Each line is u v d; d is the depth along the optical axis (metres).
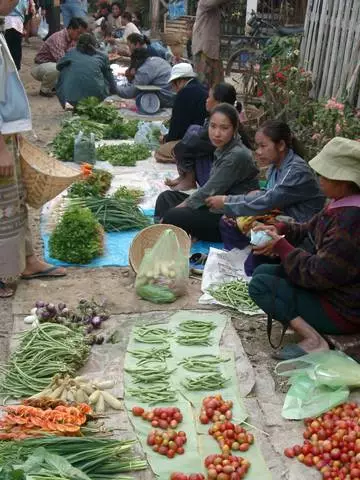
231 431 3.29
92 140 7.75
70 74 10.09
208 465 3.11
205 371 3.88
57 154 7.95
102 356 4.04
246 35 13.83
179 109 7.74
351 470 3.09
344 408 3.50
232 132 5.32
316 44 8.73
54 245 5.37
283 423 3.48
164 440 3.25
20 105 4.38
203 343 4.16
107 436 3.32
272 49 9.91
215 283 4.93
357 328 3.98
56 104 11.20
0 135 4.30
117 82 12.13
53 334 4.07
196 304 4.71
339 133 6.66
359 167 3.63
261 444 3.32
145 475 3.10
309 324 3.99
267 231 3.93
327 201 5.02
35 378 3.74
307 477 3.12
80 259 5.32
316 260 3.74
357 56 7.46
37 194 4.86
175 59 12.41
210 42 10.54
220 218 5.55
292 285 3.98
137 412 3.47
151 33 18.83
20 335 4.24
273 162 4.83
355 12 7.51
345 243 3.66
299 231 4.32
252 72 9.45
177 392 3.70
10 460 2.93
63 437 3.15
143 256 5.16
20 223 4.71
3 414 3.51
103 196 6.54
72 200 6.21
